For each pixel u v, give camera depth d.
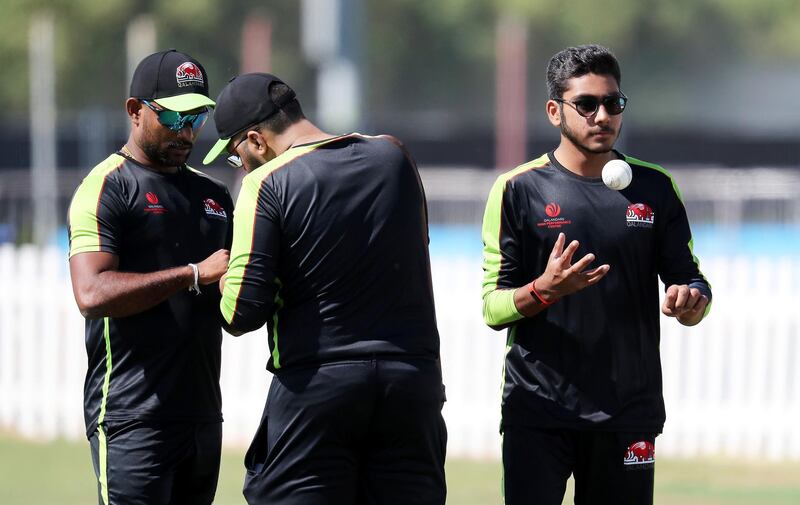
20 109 184.88
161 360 18.25
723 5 199.75
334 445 16.72
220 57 194.12
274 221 16.50
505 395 18.19
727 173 91.50
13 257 40.03
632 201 17.73
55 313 39.75
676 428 37.22
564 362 17.69
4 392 39.97
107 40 188.00
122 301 17.44
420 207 17.27
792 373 36.78
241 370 38.56
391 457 16.97
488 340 37.56
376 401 16.61
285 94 17.17
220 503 29.38
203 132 97.31
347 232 16.52
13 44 183.38
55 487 31.66
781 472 34.34
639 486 17.86
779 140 113.69
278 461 16.84
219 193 19.17
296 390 16.62
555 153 18.20
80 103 187.62
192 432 18.48
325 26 100.56
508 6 197.88
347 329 16.55
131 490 18.17
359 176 16.73
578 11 195.88
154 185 18.44
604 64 17.56
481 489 31.91
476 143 116.12
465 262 39.09
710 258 38.75
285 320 16.81
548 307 17.73
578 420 17.62
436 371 17.16
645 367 17.83
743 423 36.94
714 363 37.03
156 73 18.19
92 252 17.80
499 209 18.12
